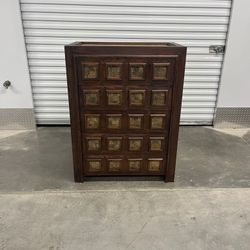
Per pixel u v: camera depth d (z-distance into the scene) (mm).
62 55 3465
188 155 3014
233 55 3494
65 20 3316
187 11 3344
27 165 2770
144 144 2379
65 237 1872
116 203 2221
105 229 1947
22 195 2303
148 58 2072
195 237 1889
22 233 1898
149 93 2189
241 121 3797
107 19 3342
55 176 2586
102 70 2098
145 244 1826
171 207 2182
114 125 2297
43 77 3543
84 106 2219
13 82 3438
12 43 3268
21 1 3180
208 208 2174
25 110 3584
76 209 2145
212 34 3459
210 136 3535
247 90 3656
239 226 1993
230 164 2844
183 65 2102
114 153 2408
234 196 2328
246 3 3268
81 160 2412
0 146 3178
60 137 3441
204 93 3725
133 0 3271
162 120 2287
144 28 3406
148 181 2529
